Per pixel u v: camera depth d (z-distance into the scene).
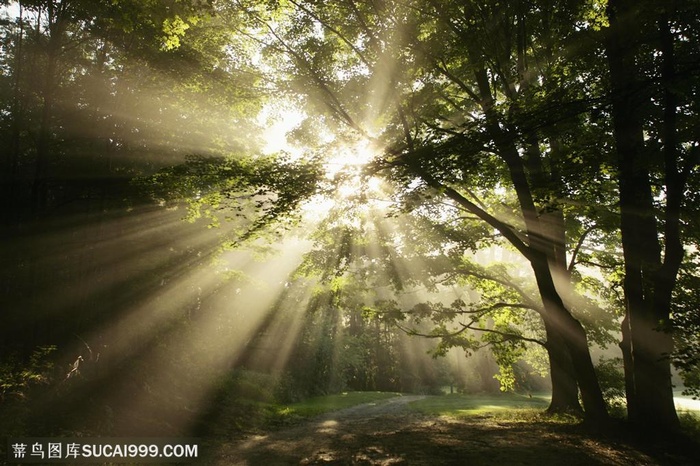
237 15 13.34
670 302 11.66
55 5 16.77
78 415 11.38
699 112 11.00
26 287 17.14
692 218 12.21
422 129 13.41
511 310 20.41
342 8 12.51
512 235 13.75
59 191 19.55
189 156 13.19
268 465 9.60
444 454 10.36
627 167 12.05
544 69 13.70
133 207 17.25
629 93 9.19
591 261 18.19
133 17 11.50
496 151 9.98
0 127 18.33
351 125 13.26
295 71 13.92
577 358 13.23
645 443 11.07
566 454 9.96
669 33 10.84
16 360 12.91
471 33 11.20
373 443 12.37
